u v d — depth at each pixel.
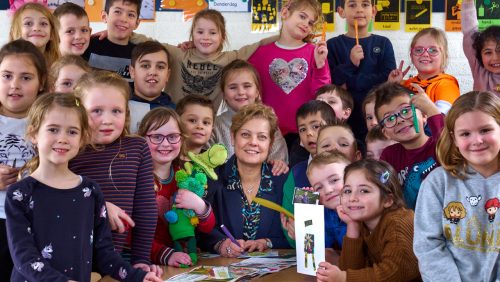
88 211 1.79
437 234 1.72
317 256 1.84
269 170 2.51
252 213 2.41
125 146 2.14
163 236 2.29
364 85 3.61
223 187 2.45
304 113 2.86
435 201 1.75
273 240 2.37
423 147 2.33
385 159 2.42
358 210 1.90
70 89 2.74
